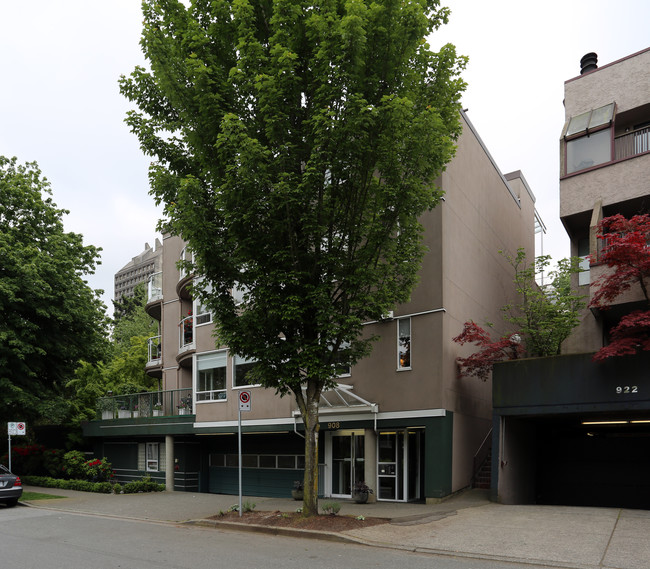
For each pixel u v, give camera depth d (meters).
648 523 10.85
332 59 10.95
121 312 65.81
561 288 18.06
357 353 13.21
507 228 23.41
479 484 17.47
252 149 10.78
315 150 11.54
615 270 14.44
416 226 12.95
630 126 17.98
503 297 22.14
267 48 12.45
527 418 16.52
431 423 16.16
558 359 14.75
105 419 27.08
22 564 9.05
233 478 22.72
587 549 9.09
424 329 16.78
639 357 13.49
